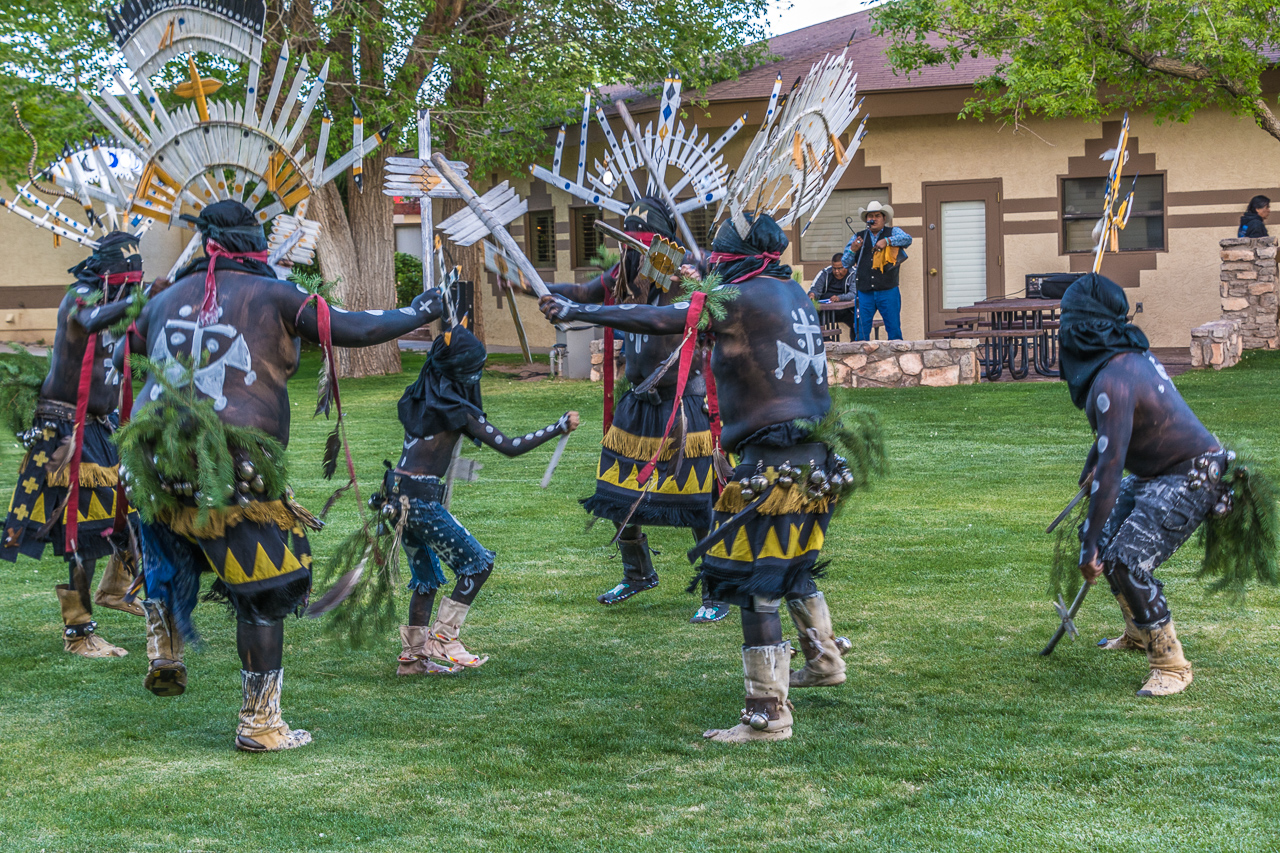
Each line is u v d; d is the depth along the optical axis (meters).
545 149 22.84
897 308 16.91
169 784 4.01
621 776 4.04
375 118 16.62
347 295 19.16
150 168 4.73
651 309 4.46
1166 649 4.69
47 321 26.16
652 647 5.67
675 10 18.98
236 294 4.42
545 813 3.72
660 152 6.62
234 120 4.73
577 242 23.19
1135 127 19.17
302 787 3.97
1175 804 3.59
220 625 6.19
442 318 5.14
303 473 10.43
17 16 14.20
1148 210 19.38
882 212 16.92
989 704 4.64
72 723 4.71
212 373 4.32
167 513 4.36
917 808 3.65
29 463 5.64
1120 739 4.18
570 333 18.06
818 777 3.96
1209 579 6.34
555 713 4.74
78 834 3.59
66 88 14.23
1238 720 4.34
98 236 5.66
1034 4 14.60
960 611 5.95
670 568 7.25
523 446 5.12
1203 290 19.19
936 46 20.55
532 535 8.09
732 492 4.43
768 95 19.58
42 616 6.41
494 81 17.98
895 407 13.49
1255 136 18.69
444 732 4.54
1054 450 10.51
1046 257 19.72
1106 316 4.72
